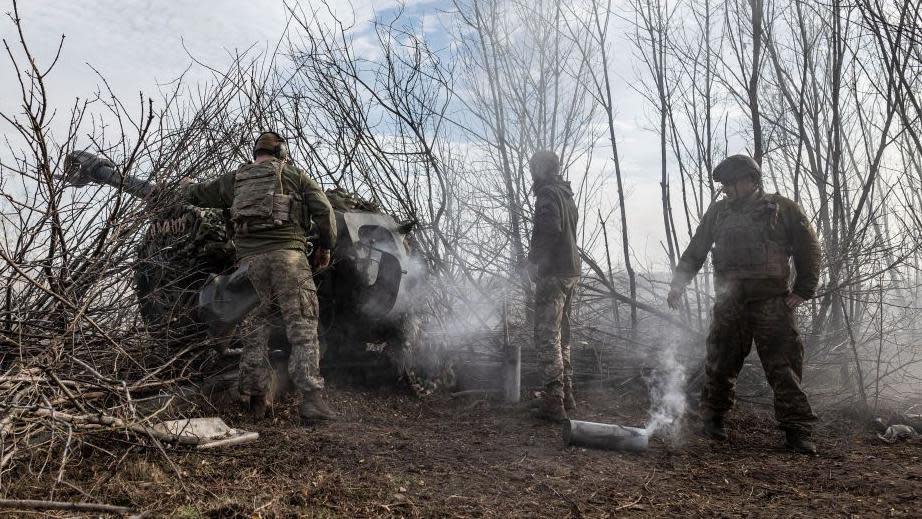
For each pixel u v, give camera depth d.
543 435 4.34
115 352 3.73
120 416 3.11
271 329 4.73
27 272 3.74
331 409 4.63
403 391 5.36
